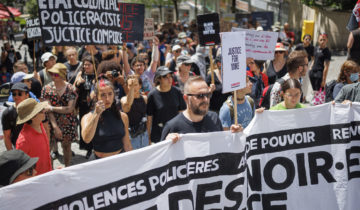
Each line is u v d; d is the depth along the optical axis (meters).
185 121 3.32
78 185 2.41
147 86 5.98
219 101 5.43
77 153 6.27
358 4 5.91
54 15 3.18
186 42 12.35
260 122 3.41
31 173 2.52
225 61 2.98
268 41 5.46
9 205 2.13
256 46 5.51
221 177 3.11
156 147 2.78
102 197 2.52
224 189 3.13
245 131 3.28
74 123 5.30
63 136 5.20
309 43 9.26
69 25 3.26
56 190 2.31
